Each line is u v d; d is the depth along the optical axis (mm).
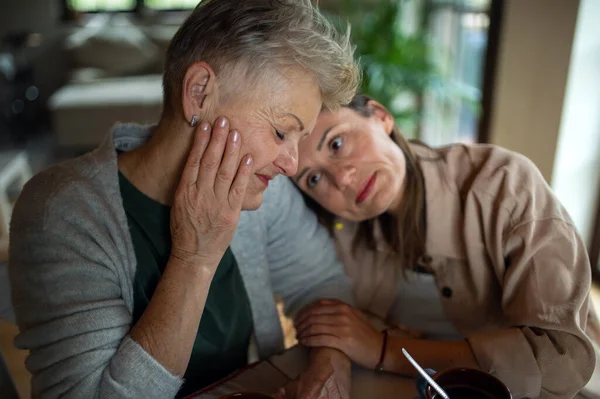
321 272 1082
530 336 828
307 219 1080
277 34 672
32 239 731
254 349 1219
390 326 1041
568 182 2102
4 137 4820
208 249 713
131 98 3963
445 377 669
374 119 954
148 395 692
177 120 747
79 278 726
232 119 695
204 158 683
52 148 4566
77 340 696
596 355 855
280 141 729
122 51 4637
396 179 934
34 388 736
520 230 892
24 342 731
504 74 2295
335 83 733
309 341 896
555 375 795
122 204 807
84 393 693
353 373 869
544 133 2111
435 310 1085
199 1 732
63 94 4152
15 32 5074
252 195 757
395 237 1058
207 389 819
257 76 677
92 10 5164
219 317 923
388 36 3176
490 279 984
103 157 821
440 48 3393
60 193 758
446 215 1004
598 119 2014
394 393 818
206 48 684
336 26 807
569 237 874
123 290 797
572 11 1885
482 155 1010
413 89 3170
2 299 1436
